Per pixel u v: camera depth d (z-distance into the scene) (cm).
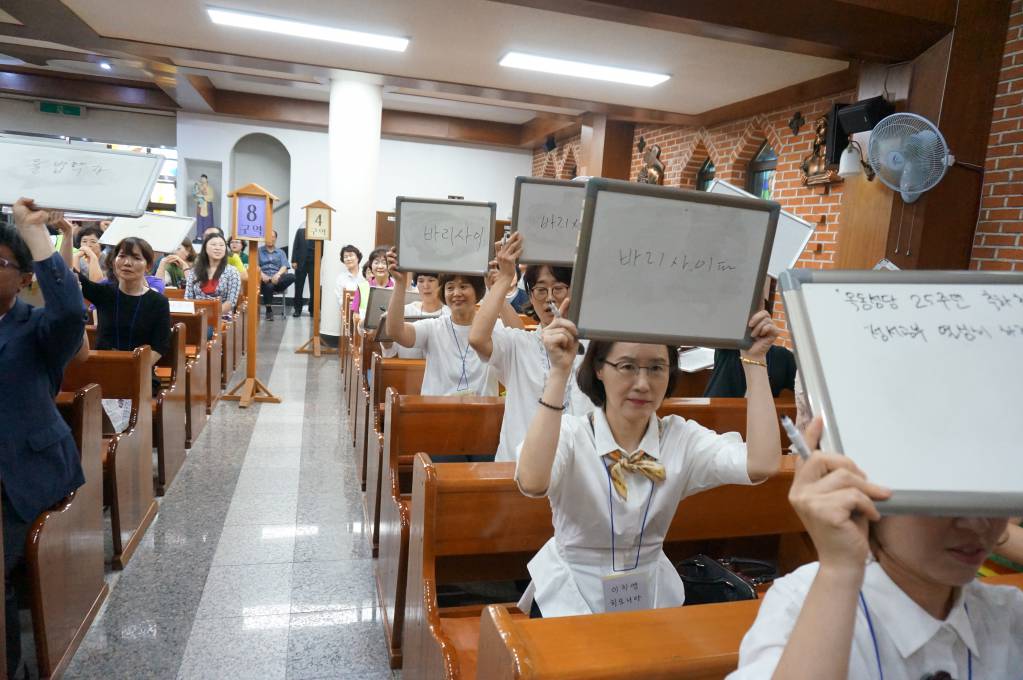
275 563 327
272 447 505
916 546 80
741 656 86
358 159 879
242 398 613
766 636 84
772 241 145
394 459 286
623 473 163
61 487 235
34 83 1177
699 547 272
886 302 81
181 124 1230
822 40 441
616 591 160
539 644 115
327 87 1053
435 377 347
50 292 221
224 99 1202
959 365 77
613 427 167
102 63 977
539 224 271
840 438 73
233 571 316
